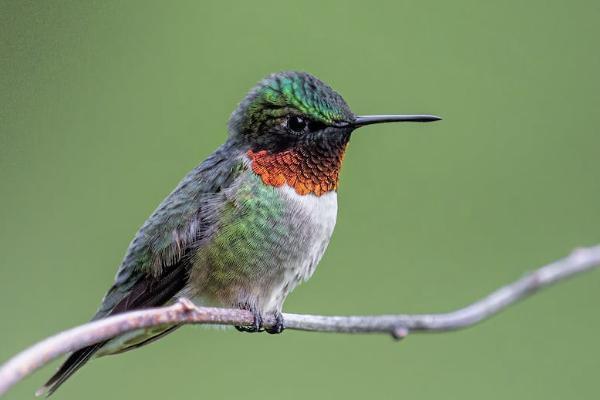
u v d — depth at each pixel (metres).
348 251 11.80
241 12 12.62
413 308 11.44
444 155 12.30
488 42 12.86
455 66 12.70
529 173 12.20
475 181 12.13
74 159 11.80
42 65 11.72
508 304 8.73
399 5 12.91
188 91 12.20
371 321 8.02
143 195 11.77
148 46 12.30
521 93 12.64
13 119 11.55
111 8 12.16
